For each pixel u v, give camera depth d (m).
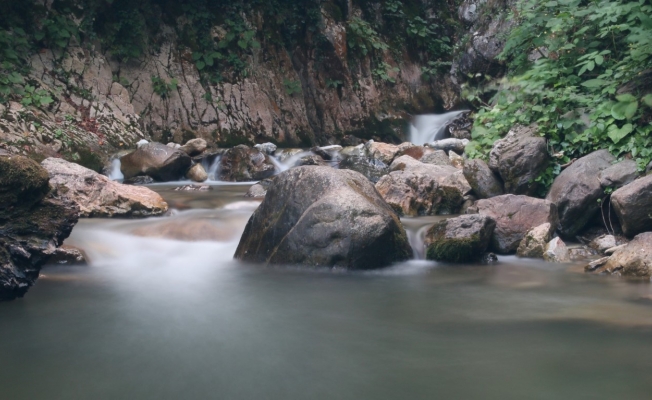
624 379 3.24
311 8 16.75
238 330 4.09
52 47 13.00
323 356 3.62
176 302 4.74
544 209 6.64
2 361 3.52
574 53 8.66
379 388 3.17
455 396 3.07
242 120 15.12
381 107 17.41
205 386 3.21
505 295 4.96
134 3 14.43
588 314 4.40
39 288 5.10
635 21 8.06
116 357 3.59
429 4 18.61
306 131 16.30
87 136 12.19
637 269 5.47
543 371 3.35
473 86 16.41
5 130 11.03
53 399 3.04
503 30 15.05
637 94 7.46
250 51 15.83
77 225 6.84
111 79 13.58
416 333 4.01
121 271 5.73
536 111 8.17
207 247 6.58
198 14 15.16
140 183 10.74
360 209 5.68
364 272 5.69
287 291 5.06
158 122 14.11
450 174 8.31
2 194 4.54
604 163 7.02
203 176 11.26
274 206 6.05
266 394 3.11
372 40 17.52
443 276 5.62
